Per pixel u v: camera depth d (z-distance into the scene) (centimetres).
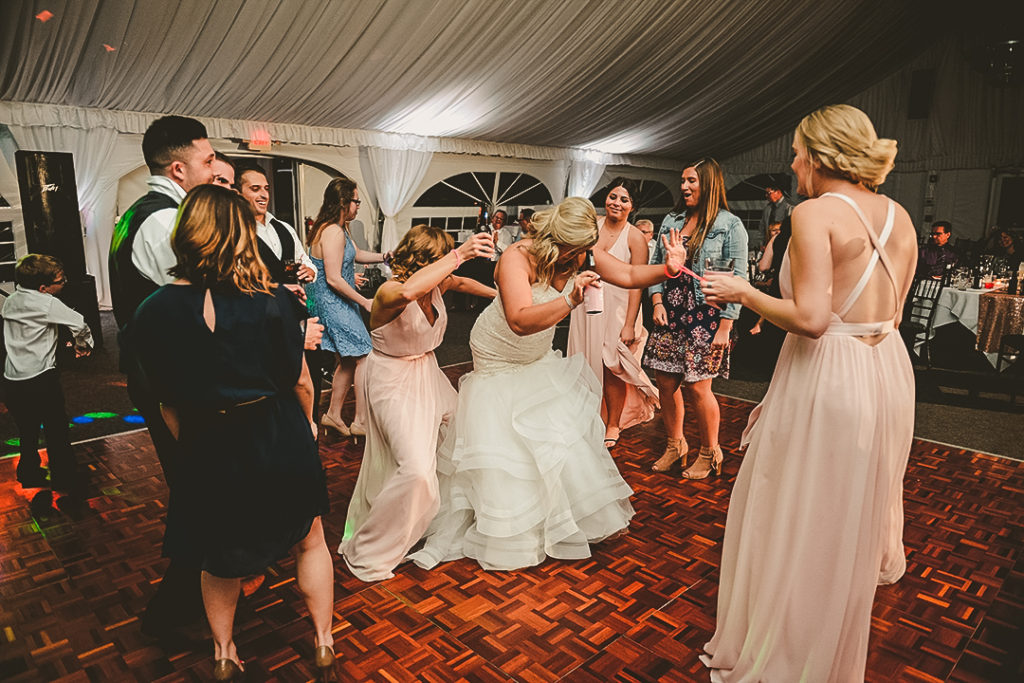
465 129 1027
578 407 267
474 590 239
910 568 256
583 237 238
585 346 364
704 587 243
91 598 233
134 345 159
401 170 1010
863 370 167
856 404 165
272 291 171
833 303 169
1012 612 228
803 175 180
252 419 169
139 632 214
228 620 189
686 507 307
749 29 908
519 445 255
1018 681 194
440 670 197
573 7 772
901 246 171
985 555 267
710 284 173
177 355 158
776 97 1147
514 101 965
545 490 253
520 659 203
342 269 385
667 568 255
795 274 165
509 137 1101
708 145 1320
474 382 265
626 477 340
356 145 962
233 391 163
